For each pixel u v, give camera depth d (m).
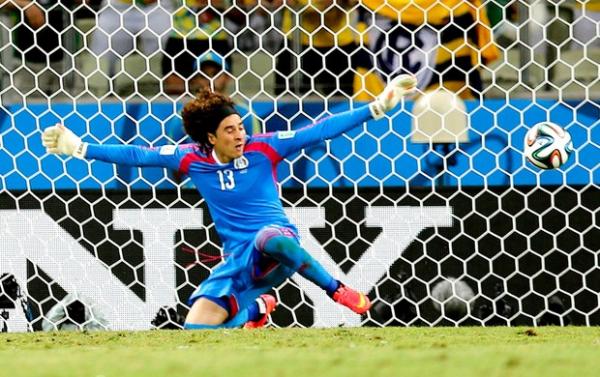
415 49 25.42
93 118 23.67
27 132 23.66
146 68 25.84
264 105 24.05
